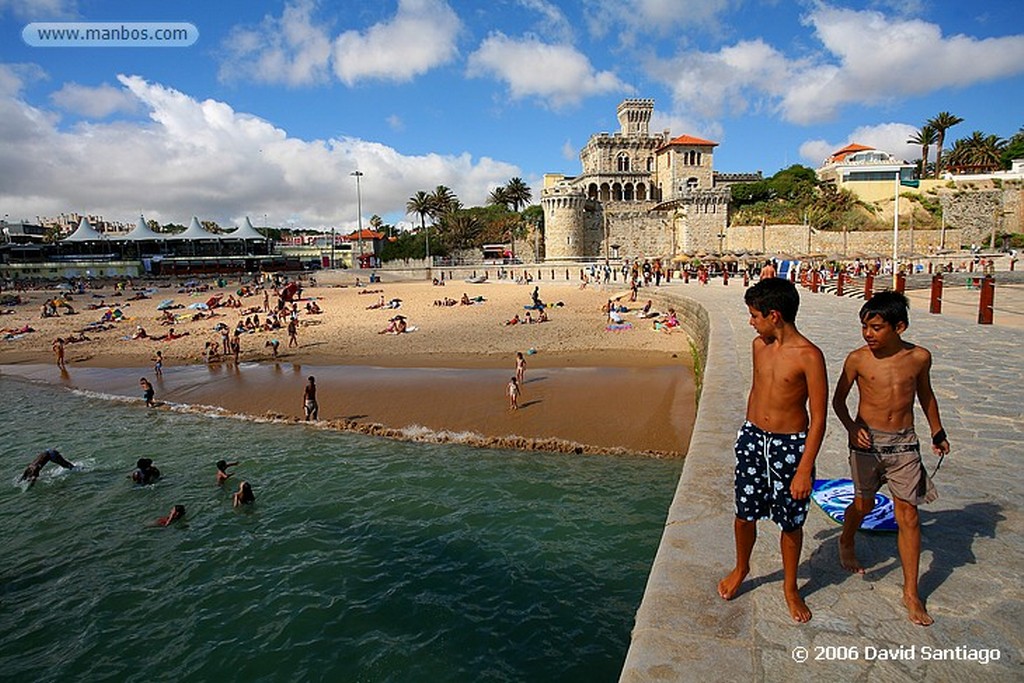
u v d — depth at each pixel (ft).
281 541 40.01
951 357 41.11
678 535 15.48
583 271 230.27
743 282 170.19
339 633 30.22
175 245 342.85
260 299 202.18
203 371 97.76
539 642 29.27
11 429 68.18
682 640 11.27
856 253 259.80
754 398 12.35
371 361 99.14
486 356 98.58
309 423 66.13
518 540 39.09
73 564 37.96
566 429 59.67
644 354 93.91
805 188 309.42
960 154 350.84
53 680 27.84
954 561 13.88
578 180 353.72
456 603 32.55
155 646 29.86
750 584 13.11
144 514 44.78
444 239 345.31
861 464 12.85
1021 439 23.15
